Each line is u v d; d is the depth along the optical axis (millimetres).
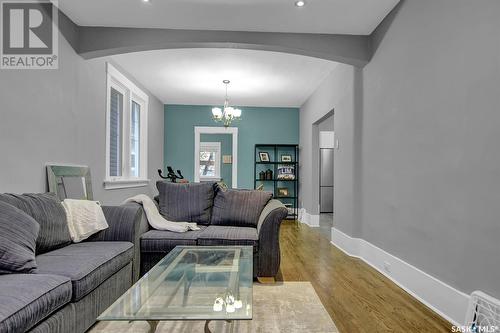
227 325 1879
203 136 9062
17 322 1168
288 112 7133
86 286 1643
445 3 2098
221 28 3242
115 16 3010
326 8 2844
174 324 1879
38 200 2037
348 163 3865
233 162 7055
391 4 2777
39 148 2553
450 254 2023
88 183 3299
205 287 1623
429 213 2258
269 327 1883
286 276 2883
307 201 6270
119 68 4445
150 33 3266
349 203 3793
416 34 2455
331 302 2289
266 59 4230
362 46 3371
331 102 4645
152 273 1827
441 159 2125
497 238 1651
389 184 2889
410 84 2541
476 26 1813
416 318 2041
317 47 3352
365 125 3461
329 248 4047
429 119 2271
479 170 1781
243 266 1972
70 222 2234
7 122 2207
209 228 2959
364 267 3189
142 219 2762
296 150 6969
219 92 5922
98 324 1873
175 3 2783
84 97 3348
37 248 1875
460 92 1945
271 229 2676
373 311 2139
